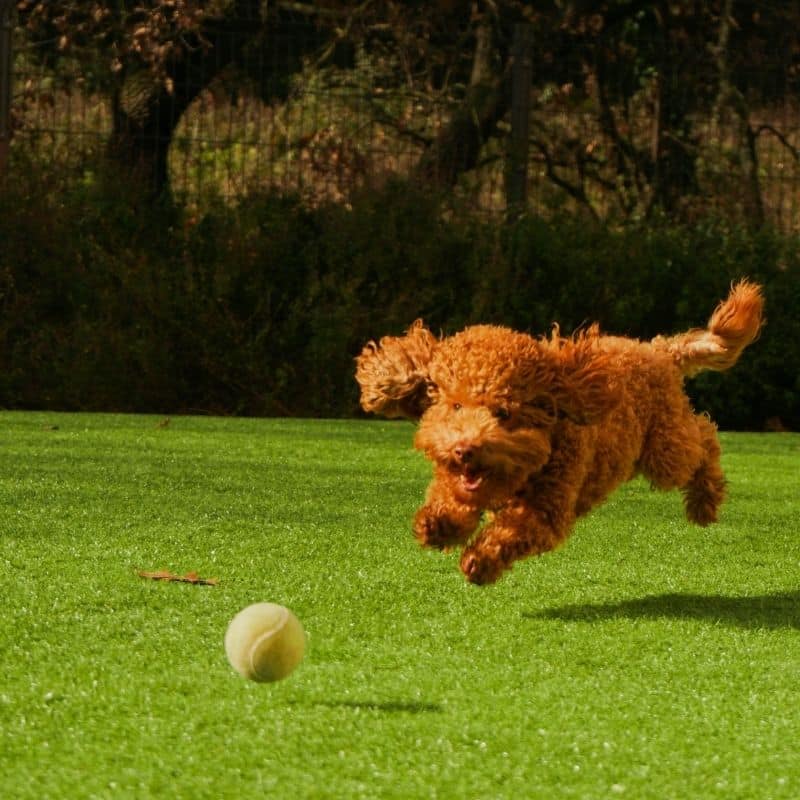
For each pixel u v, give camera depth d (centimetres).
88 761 423
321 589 672
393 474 1065
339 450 1198
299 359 1642
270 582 683
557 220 1691
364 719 469
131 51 1786
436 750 441
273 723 461
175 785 406
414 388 679
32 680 505
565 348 666
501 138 1823
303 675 521
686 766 435
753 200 1848
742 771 432
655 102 1866
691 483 834
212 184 1712
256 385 1631
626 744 453
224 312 1623
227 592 657
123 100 1797
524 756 438
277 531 817
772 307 1670
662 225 1742
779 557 804
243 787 406
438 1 1947
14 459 1067
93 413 1482
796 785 422
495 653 569
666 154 1870
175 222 1661
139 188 1653
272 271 1636
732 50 1936
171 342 1612
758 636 610
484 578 639
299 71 1881
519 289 1653
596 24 2066
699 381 1667
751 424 1708
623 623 625
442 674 532
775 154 1884
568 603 664
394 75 1948
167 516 854
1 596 630
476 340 655
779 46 1942
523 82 1744
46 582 662
